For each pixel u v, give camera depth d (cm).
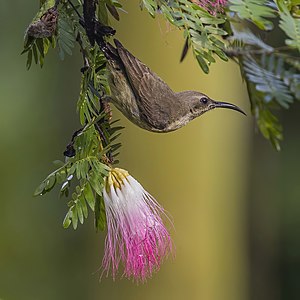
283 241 1952
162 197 1374
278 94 608
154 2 562
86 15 593
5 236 1736
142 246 601
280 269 1941
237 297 1552
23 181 1783
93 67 566
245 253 1595
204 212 1407
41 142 1767
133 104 749
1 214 1758
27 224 1734
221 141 1417
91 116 565
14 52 1867
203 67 564
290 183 1959
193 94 862
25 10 1867
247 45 621
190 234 1407
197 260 1417
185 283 1417
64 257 1670
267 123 645
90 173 552
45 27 572
